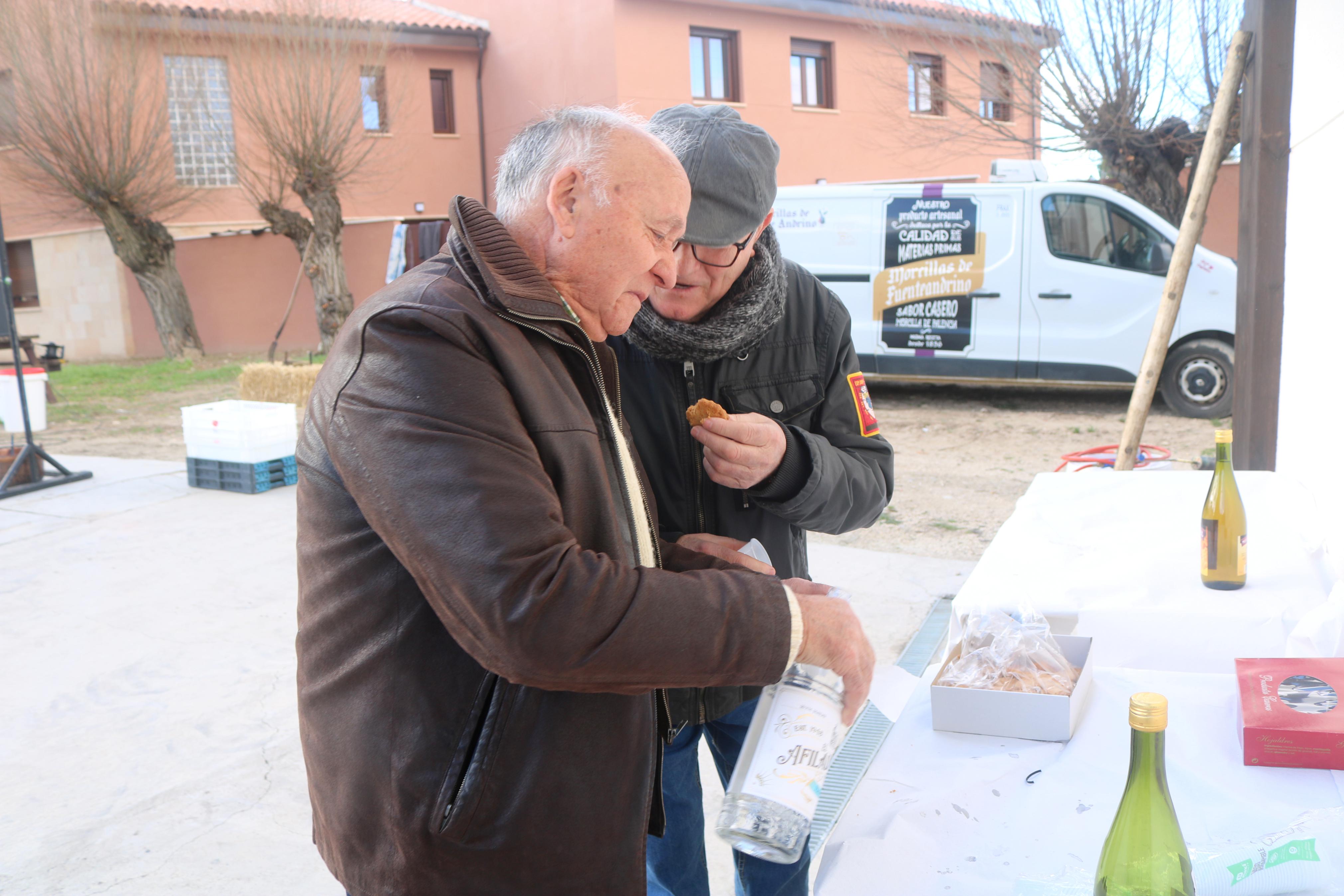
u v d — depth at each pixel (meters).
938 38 13.95
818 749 1.09
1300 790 1.18
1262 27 3.20
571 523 1.11
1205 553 1.86
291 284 18.09
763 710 1.14
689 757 1.74
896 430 8.39
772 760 1.09
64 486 6.73
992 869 1.08
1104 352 8.32
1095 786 1.22
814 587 1.32
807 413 1.72
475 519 0.97
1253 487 2.59
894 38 15.09
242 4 16.11
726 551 1.48
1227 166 14.13
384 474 1.00
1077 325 8.36
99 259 18.05
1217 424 7.90
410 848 1.12
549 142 1.16
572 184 1.14
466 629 1.00
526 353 1.09
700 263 1.51
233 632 3.98
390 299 1.08
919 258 8.77
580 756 1.14
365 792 1.14
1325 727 1.22
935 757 1.33
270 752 3.01
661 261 1.20
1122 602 1.81
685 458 1.68
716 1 16.38
